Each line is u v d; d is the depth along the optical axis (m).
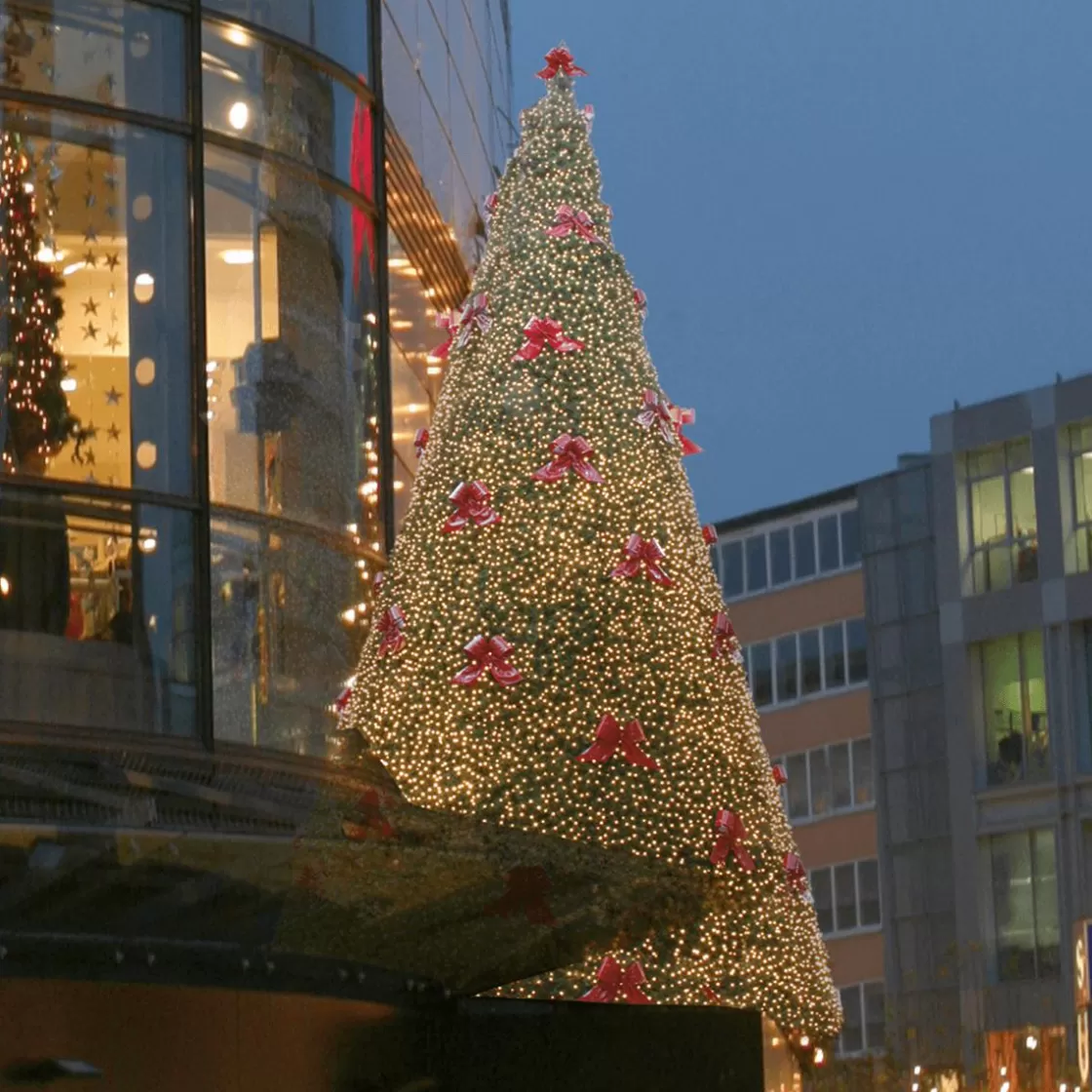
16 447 19.19
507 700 20.25
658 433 21.30
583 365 21.25
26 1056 16.67
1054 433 67.88
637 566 20.56
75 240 19.80
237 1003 17.95
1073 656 66.94
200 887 17.23
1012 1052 65.81
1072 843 66.00
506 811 19.97
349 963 18.81
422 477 21.42
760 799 20.78
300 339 21.33
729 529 77.31
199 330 20.19
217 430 20.39
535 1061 19.84
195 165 20.44
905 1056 64.31
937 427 70.81
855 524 73.38
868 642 72.50
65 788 17.31
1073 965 64.94
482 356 21.56
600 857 18.52
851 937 71.75
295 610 20.75
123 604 19.33
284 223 21.36
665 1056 19.97
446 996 19.72
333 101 22.22
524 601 20.48
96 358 19.66
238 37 21.19
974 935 67.62
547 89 22.69
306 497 21.12
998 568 68.94
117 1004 17.20
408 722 20.36
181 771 19.09
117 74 20.23
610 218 22.28
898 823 70.69
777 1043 22.97
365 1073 18.88
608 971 19.84
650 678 20.44
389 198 27.09
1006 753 68.25
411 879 17.97
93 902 16.94
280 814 17.70
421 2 29.61
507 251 21.92
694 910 19.89
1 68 19.77
